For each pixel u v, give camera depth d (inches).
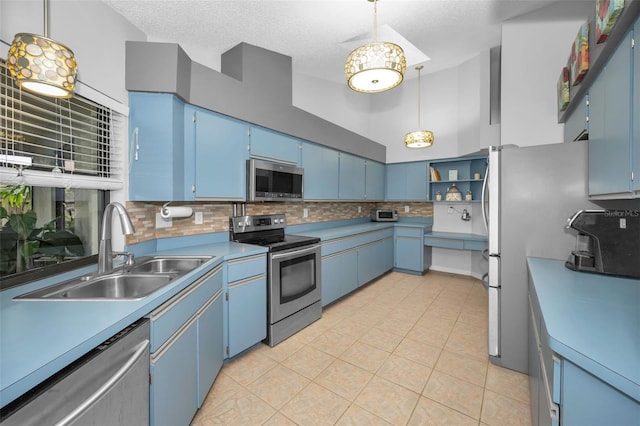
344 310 122.5
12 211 52.0
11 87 48.2
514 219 77.1
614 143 50.6
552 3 95.0
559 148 71.9
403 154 181.3
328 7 88.8
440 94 164.6
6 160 47.7
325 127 133.2
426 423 60.1
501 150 78.5
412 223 188.2
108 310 40.2
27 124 50.0
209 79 83.5
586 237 64.9
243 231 106.1
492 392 69.5
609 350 30.0
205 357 64.5
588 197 68.9
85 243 67.4
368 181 171.6
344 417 61.8
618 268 58.3
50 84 40.7
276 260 92.7
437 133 166.9
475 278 169.8
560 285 53.0
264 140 103.2
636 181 42.9
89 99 62.8
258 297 87.9
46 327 35.1
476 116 137.9
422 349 90.0
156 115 73.9
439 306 126.4
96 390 33.3
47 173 53.7
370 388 71.4
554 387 34.3
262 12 88.0
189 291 56.9
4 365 26.8
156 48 72.2
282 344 93.3
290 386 72.1
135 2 72.9
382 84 90.7
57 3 55.9
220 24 91.5
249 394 69.0
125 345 38.7
